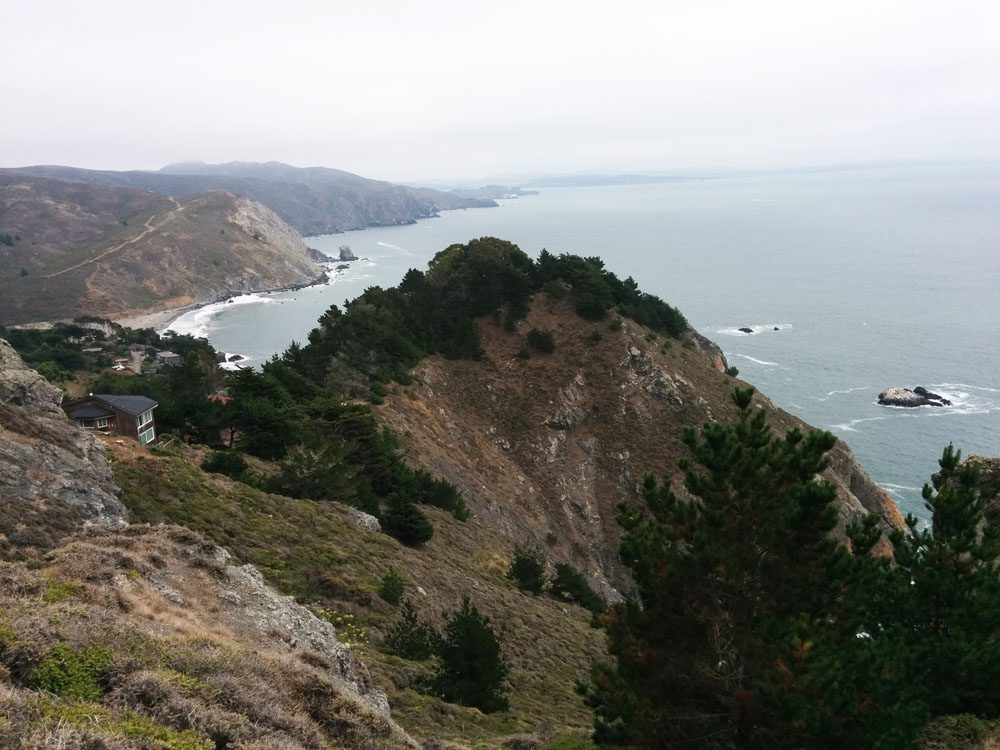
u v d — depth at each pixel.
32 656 10.03
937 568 15.39
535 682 27.83
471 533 50.72
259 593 19.56
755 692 11.88
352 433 52.41
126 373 121.00
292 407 55.25
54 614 11.89
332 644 19.19
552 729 20.58
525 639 32.81
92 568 15.73
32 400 30.34
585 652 33.81
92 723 8.70
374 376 72.62
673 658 13.87
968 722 13.73
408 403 70.06
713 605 13.86
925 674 14.06
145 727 9.18
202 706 10.53
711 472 14.16
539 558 47.59
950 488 16.09
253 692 12.09
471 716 20.98
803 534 13.31
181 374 66.44
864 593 13.77
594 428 76.81
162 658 11.86
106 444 35.09
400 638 25.58
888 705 11.29
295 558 30.67
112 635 11.68
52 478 24.50
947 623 14.78
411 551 39.38
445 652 23.64
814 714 10.80
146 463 33.81
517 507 67.06
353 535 36.78
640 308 93.75
